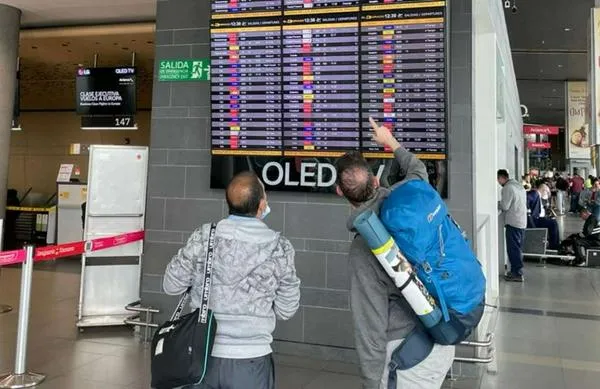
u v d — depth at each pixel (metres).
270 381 2.14
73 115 17.03
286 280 2.18
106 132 16.69
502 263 8.55
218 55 4.55
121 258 5.36
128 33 7.98
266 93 4.46
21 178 17.45
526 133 26.84
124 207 5.37
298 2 4.31
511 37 15.29
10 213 12.42
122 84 9.54
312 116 4.35
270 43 4.41
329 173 4.43
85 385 3.70
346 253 4.40
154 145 5.05
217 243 2.13
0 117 7.22
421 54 4.03
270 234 2.19
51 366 4.08
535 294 7.19
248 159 4.64
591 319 5.84
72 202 11.07
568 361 4.39
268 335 2.14
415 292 1.91
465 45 4.15
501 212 8.59
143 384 3.74
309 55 4.31
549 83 21.64
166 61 5.04
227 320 2.07
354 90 4.21
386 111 4.15
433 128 4.05
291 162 4.51
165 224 4.98
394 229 1.92
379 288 2.02
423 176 2.47
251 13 4.43
